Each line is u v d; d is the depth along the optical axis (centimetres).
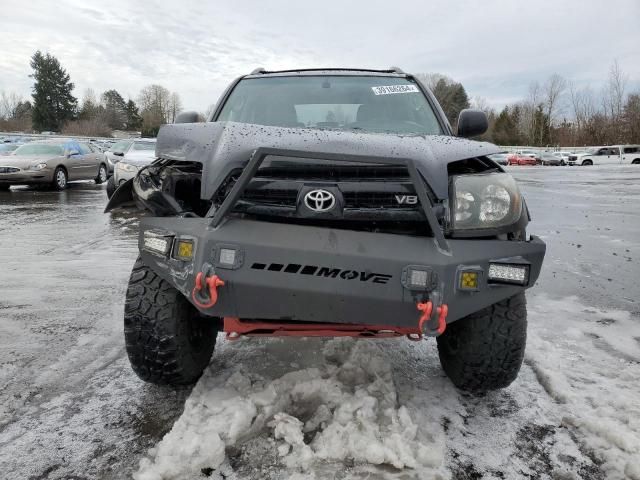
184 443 217
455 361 262
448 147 249
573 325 390
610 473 213
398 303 204
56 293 462
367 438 222
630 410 254
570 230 853
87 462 218
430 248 208
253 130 253
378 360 294
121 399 270
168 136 261
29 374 299
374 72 395
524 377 298
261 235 206
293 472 208
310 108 350
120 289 477
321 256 202
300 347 320
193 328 260
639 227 882
